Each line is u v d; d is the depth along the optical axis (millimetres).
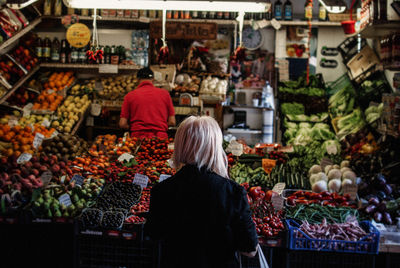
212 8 4141
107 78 7492
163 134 5312
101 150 5051
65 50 7309
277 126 8203
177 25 6922
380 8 5062
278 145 5223
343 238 3174
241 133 8125
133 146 5145
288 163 4879
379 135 6418
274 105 8234
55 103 6789
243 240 2145
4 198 3408
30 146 5043
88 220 3223
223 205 2141
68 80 7418
